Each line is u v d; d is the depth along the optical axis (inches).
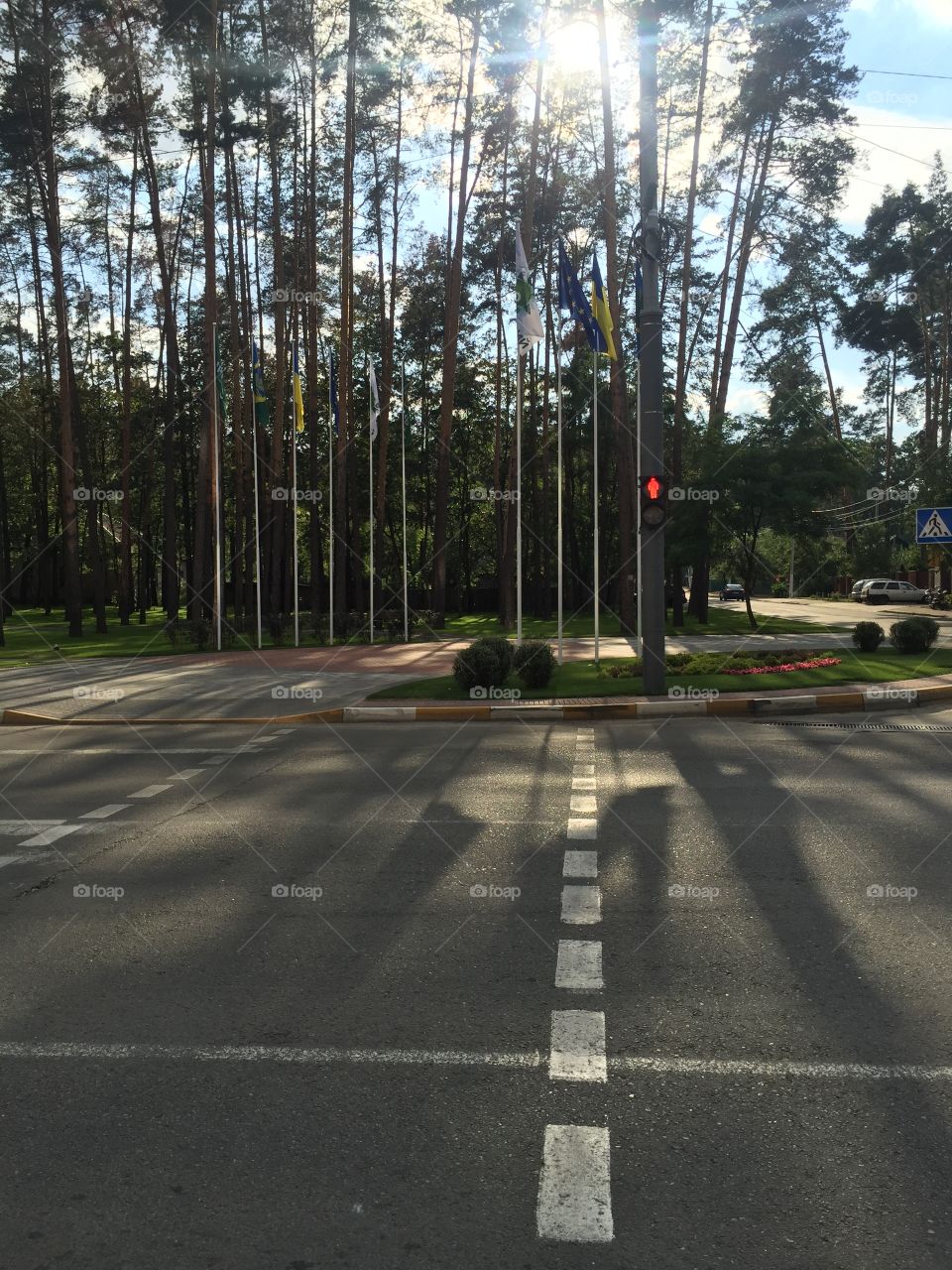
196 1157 131.4
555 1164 128.0
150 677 883.4
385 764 441.7
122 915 232.7
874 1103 142.3
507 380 2089.1
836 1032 165.2
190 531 2341.3
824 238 1386.6
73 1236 115.8
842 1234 114.0
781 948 204.1
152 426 1947.6
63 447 1509.6
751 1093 145.6
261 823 327.3
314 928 220.8
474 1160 129.3
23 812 353.4
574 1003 178.1
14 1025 173.0
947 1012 172.1
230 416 1877.5
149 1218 118.8
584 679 746.8
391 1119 139.8
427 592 2399.1
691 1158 129.1
